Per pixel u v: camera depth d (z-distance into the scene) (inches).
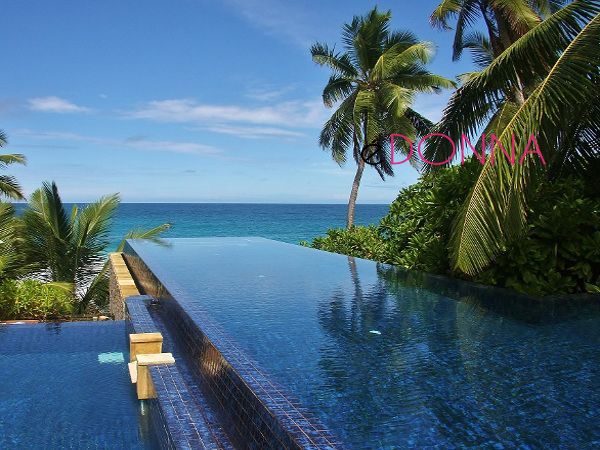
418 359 143.4
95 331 260.2
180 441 114.1
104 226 592.7
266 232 2400.3
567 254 233.3
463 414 107.2
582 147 283.3
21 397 177.0
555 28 237.3
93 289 562.6
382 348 153.1
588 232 239.9
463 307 209.8
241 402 123.8
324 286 252.2
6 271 510.3
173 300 221.6
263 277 277.6
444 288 249.9
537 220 241.8
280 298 222.8
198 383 160.6
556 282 226.8
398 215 414.6
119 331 261.1
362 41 788.0
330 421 103.0
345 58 810.8
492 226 218.4
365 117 785.6
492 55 665.0
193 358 175.2
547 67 253.8
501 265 239.6
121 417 161.5
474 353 149.3
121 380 193.3
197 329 174.1
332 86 816.9
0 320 417.1
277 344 154.9
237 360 139.1
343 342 158.4
